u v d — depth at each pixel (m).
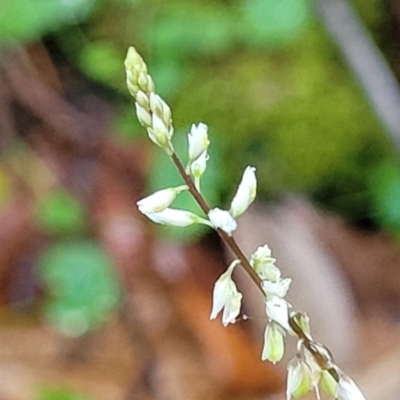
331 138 0.19
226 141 0.19
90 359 0.17
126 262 0.19
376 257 0.18
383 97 0.18
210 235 0.19
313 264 0.17
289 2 0.19
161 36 0.19
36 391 0.17
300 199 0.19
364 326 0.17
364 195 0.19
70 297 0.18
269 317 0.09
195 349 0.17
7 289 0.19
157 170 0.18
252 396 0.17
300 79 0.19
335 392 0.09
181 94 0.19
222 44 0.19
